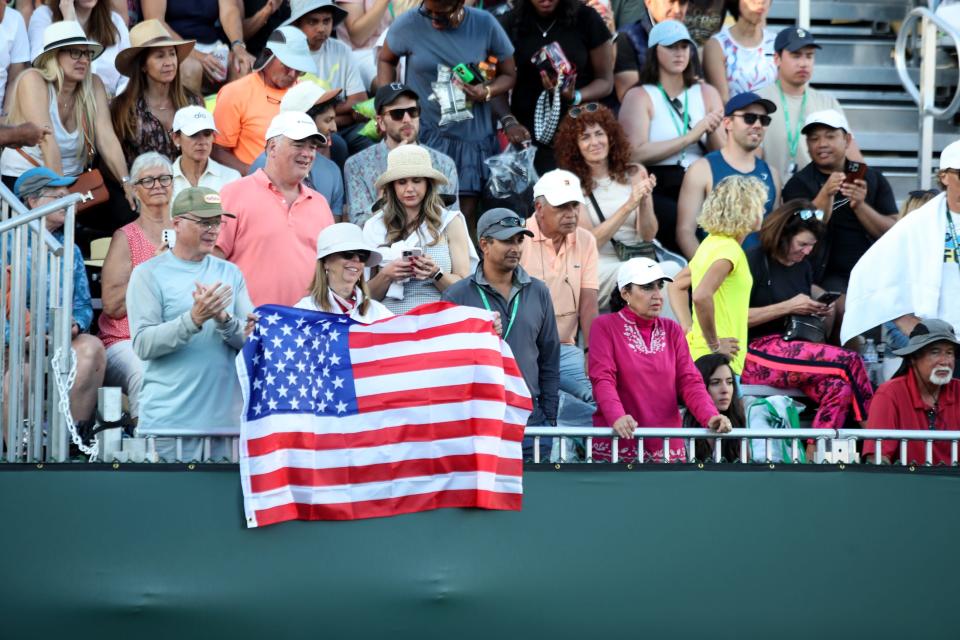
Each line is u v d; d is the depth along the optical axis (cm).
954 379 2566
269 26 3644
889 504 2245
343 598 2138
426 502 2153
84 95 3031
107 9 3353
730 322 2822
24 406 2248
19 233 2194
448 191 3073
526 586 2166
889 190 3278
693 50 3378
